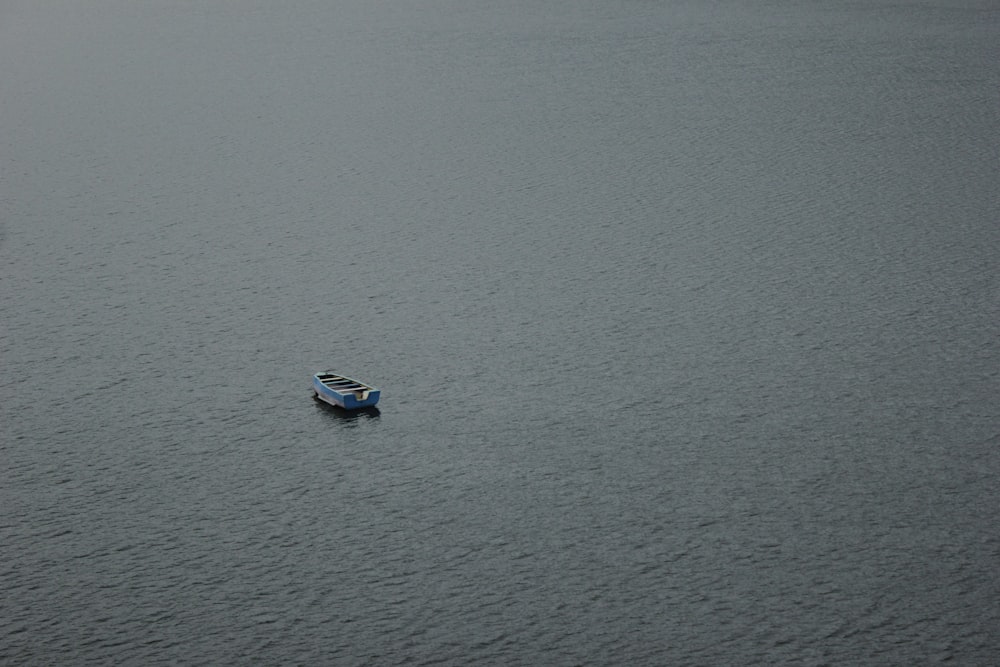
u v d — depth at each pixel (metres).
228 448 59.19
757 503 54.50
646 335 70.38
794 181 96.25
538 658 44.94
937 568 49.78
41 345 69.56
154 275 79.44
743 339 69.69
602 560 50.59
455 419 61.72
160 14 182.62
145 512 54.03
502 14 172.12
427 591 48.75
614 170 100.25
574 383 65.19
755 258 80.94
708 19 165.12
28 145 110.81
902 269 78.56
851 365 66.56
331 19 172.25
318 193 96.12
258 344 69.81
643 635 46.12
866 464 57.38
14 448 58.97
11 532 52.41
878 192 93.19
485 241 85.00
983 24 156.62
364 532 52.62
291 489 55.78
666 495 55.16
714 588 48.81
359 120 117.75
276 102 125.31
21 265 81.00
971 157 101.00
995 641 45.59
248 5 188.50
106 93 131.12
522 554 51.06
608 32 156.50
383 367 67.12
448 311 73.88
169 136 113.44
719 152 104.44
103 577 49.50
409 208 92.12
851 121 112.81
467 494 55.38
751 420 61.34
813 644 45.56
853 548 51.22
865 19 162.38
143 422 61.47
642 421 61.34
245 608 47.69
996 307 72.94
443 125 115.12
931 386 64.25
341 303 75.06
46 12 188.12
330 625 46.72
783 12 170.12
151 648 45.41
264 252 83.31
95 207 93.00
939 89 123.00
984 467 56.94
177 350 69.00
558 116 117.25
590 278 78.38
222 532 52.62
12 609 47.53
